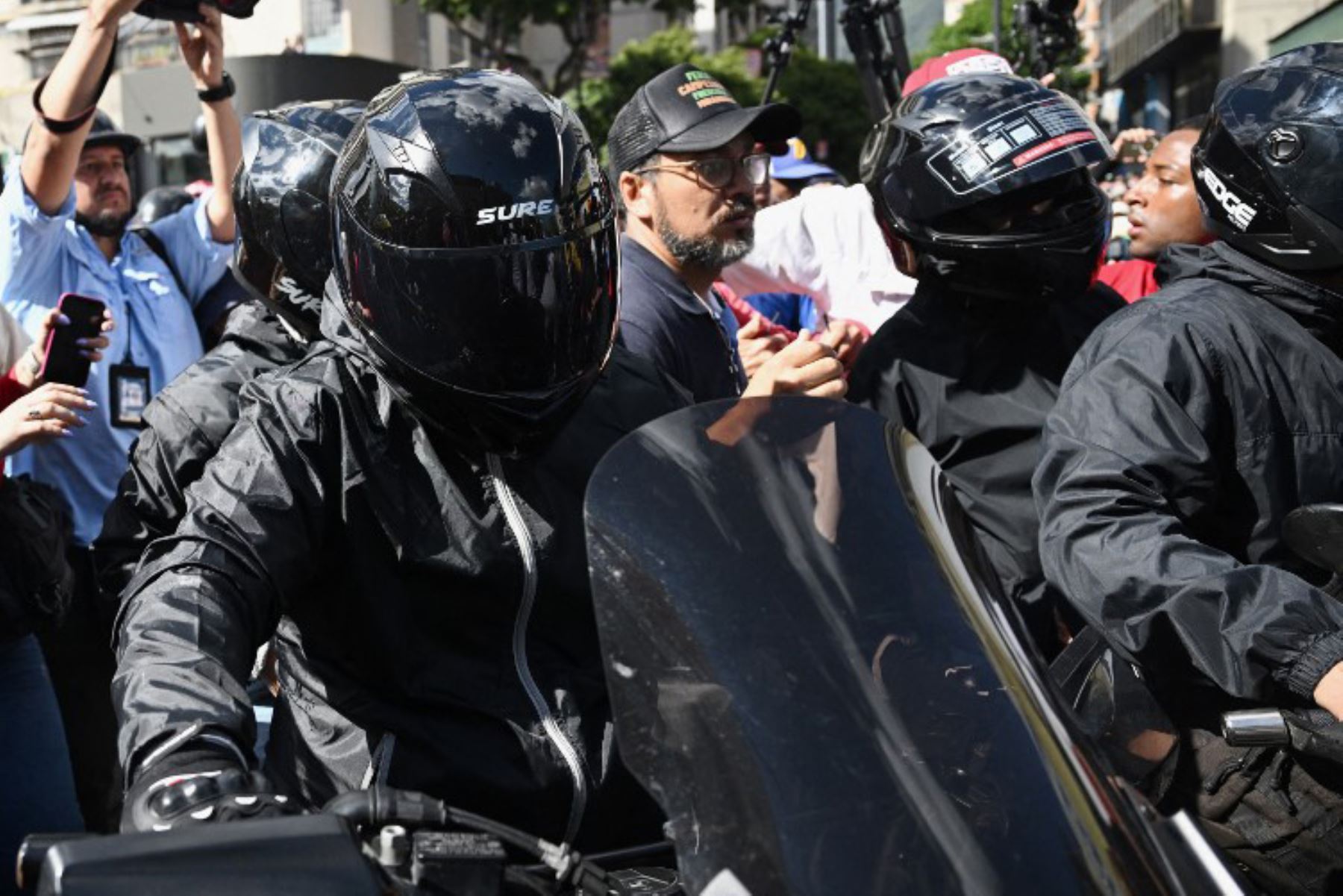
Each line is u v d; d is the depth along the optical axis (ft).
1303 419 7.97
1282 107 8.16
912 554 5.13
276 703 6.54
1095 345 8.09
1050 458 7.80
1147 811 4.86
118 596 8.89
